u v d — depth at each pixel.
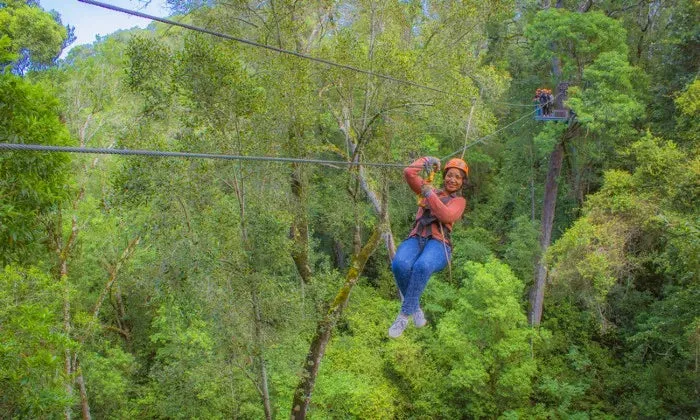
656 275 21.56
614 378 20.52
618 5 22.27
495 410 20.02
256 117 10.58
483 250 25.25
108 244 16.62
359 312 22.58
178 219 10.27
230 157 4.12
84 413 14.77
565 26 19.61
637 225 16.05
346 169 13.45
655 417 18.11
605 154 22.11
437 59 13.53
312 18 14.79
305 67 11.93
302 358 12.56
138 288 16.45
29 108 8.13
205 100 9.91
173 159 9.88
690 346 16.45
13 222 7.87
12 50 22.45
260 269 10.75
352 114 13.42
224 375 11.49
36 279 11.45
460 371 19.41
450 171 5.02
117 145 10.45
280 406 15.18
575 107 19.11
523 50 25.41
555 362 22.09
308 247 13.83
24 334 9.12
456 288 25.00
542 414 19.69
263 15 13.47
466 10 13.41
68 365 13.73
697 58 20.00
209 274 10.21
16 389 8.61
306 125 12.38
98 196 16.09
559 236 25.94
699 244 13.07
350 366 19.92
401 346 20.55
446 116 13.34
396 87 11.88
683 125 17.72
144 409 17.20
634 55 23.41
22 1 23.55
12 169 7.93
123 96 15.70
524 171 26.25
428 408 19.84
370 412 18.66
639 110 18.61
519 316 20.00
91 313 18.34
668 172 15.40
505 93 24.97
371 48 13.21
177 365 12.62
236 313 10.54
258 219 10.70
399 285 4.84
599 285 15.95
